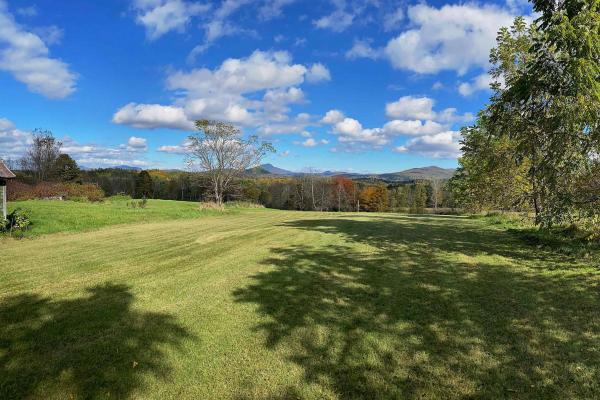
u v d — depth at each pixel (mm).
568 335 4258
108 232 14523
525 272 6855
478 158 15688
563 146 8383
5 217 14492
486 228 14273
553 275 6578
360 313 5062
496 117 9969
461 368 3695
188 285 6418
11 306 5461
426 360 3857
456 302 5367
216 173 33250
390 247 9727
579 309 4961
